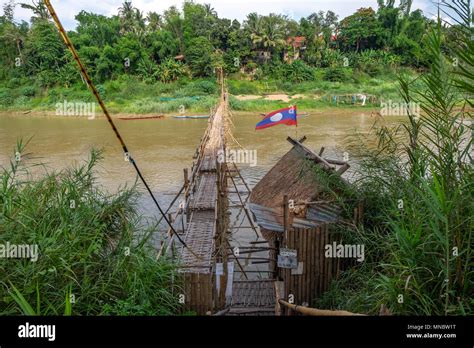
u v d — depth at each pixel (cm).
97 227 513
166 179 1741
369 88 4878
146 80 5262
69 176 576
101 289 454
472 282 344
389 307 379
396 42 5469
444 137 381
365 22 6053
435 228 334
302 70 5622
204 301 578
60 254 433
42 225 471
